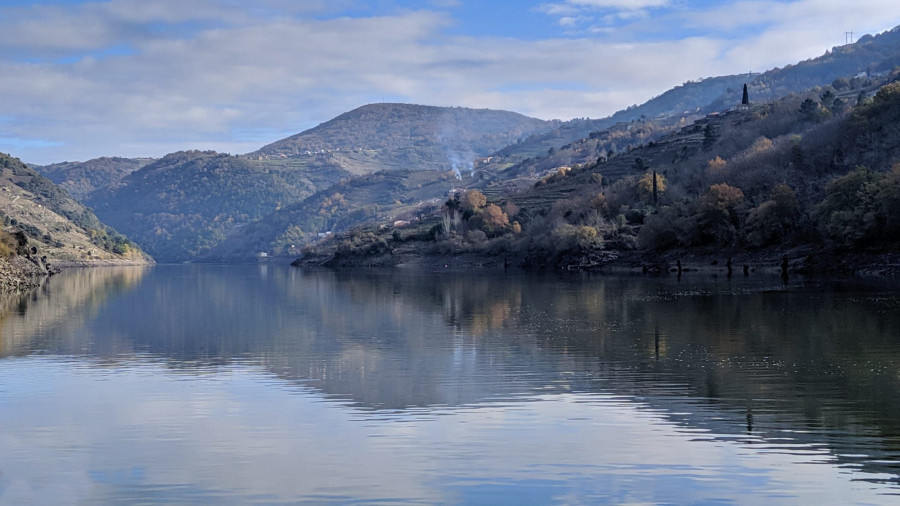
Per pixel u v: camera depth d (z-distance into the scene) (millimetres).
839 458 24734
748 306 69062
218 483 23375
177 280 154250
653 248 154125
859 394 33188
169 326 61969
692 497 21922
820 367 39125
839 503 21406
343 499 22125
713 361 41344
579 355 44000
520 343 49188
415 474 23844
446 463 24750
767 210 132000
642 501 21734
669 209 154125
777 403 31766
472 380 37250
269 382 37344
